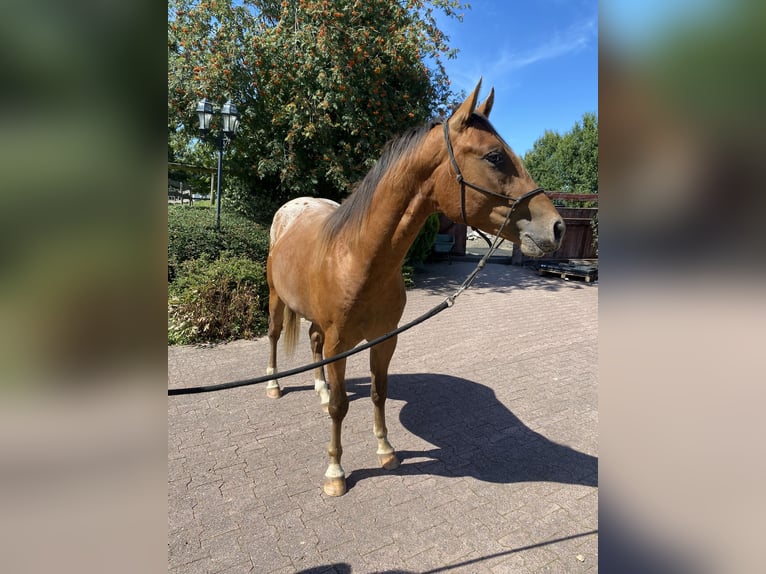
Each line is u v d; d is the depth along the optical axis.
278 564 1.93
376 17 7.77
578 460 2.76
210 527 2.15
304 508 2.29
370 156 7.93
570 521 2.21
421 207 1.91
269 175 8.93
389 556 1.98
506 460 2.76
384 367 2.54
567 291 8.67
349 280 2.12
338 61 7.21
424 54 8.09
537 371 4.32
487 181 1.68
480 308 7.09
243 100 7.98
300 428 3.13
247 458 2.74
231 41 7.46
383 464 2.65
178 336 5.02
